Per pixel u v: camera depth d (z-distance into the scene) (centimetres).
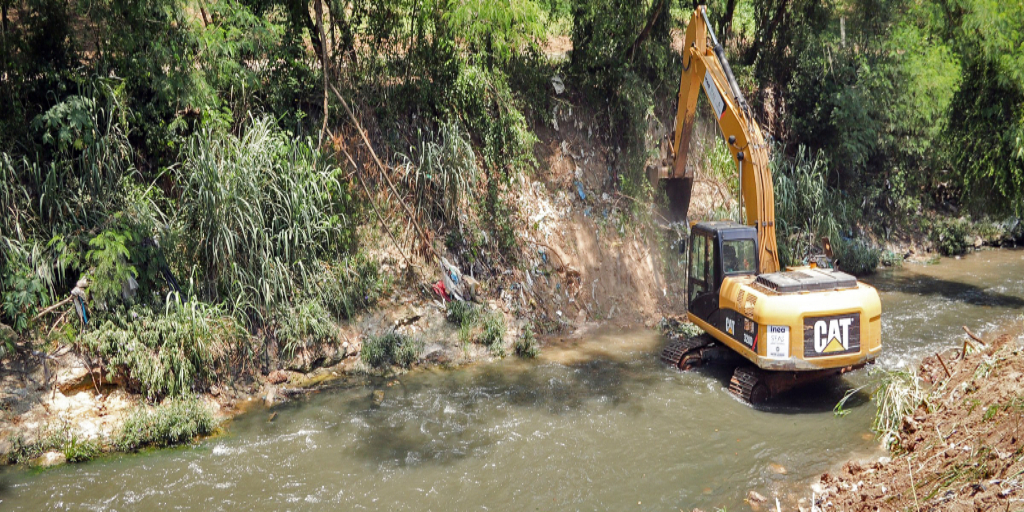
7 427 873
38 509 750
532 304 1327
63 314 957
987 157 1569
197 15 1135
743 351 1009
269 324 1084
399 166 1280
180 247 1061
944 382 938
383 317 1178
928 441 766
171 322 970
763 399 1027
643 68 1648
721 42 1806
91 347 938
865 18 1812
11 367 913
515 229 1378
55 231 975
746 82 1850
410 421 962
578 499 774
